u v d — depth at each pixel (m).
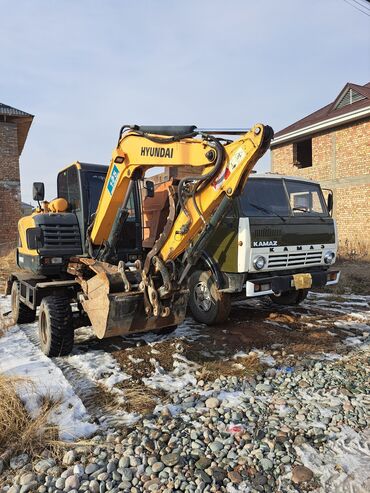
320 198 6.34
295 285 5.47
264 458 2.60
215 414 3.18
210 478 2.42
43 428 2.88
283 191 5.86
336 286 8.54
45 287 4.66
